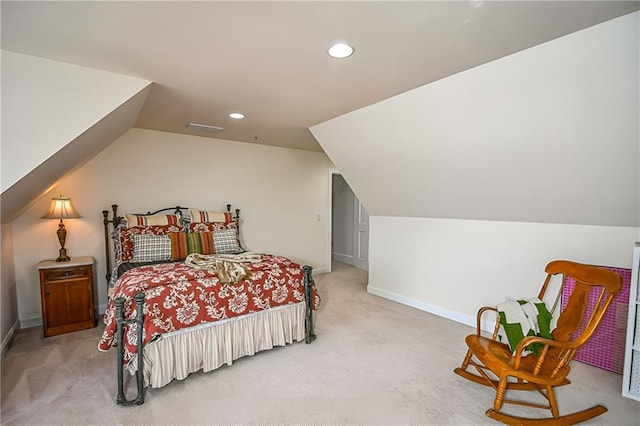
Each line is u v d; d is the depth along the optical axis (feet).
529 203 9.40
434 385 7.57
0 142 6.55
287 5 4.98
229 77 7.80
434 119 8.93
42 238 11.34
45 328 10.22
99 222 12.35
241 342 8.67
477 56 6.72
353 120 10.79
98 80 7.39
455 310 11.94
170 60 6.92
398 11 5.13
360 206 21.06
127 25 5.56
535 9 5.08
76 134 7.20
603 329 8.45
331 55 6.68
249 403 6.88
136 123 12.21
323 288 16.19
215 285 8.28
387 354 9.11
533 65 6.54
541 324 7.05
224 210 15.38
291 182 17.71
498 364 6.37
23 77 6.68
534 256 9.90
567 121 6.95
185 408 6.71
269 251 16.98
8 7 4.99
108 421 6.30
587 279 6.69
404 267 13.80
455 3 4.93
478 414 6.56
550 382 6.03
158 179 13.57
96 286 12.31
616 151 6.88
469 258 11.49
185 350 7.71
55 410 6.62
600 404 6.91
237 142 15.66
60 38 6.00
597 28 5.55
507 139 8.12
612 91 6.08
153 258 11.19
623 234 8.39
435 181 10.91
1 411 6.57
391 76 7.72
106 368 8.33
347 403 6.89
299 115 10.94
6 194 6.90
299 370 8.23
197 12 5.17
